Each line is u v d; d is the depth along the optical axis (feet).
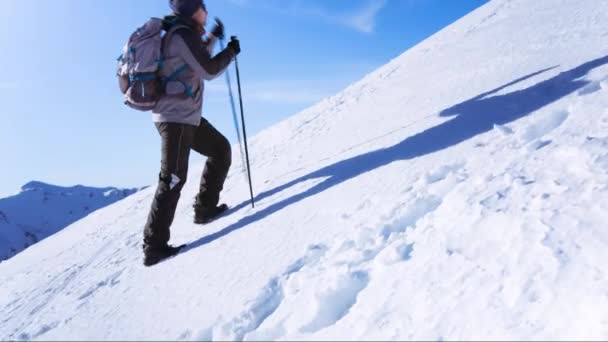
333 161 13.07
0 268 19.31
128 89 9.73
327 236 8.10
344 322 5.66
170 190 9.79
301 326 5.83
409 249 6.65
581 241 5.49
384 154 11.56
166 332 6.56
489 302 5.13
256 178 15.87
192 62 9.80
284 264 7.56
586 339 4.43
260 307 6.65
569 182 6.66
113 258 11.81
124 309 7.75
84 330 7.15
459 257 5.95
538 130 9.30
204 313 6.85
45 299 9.88
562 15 21.03
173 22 9.93
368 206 8.75
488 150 9.21
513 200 6.66
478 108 12.18
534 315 4.84
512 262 5.57
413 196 8.25
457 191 7.57
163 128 9.98
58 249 18.12
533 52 16.38
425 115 14.01
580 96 10.12
